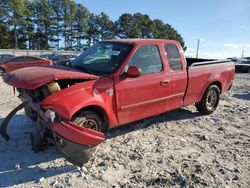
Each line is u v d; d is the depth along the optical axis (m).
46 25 77.12
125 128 6.93
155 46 6.57
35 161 5.25
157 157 5.56
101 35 87.56
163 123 7.45
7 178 4.74
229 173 5.07
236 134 6.94
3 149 5.62
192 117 8.06
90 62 6.30
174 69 6.91
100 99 5.48
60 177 4.80
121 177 4.87
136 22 88.75
